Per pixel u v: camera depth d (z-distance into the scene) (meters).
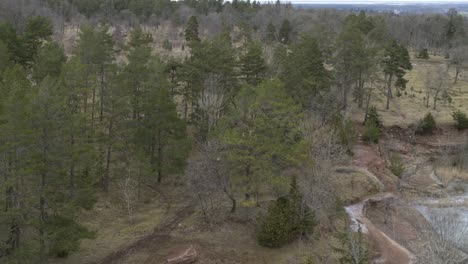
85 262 34.44
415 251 39.12
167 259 34.75
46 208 31.67
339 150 49.88
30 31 57.66
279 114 39.38
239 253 36.47
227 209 42.66
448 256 29.03
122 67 51.06
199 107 53.03
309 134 44.03
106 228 39.88
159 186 48.75
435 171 61.00
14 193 29.80
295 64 54.94
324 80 59.28
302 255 36.09
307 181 39.72
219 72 53.72
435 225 38.75
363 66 65.31
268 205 41.00
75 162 34.66
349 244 29.00
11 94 30.34
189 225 40.12
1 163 29.20
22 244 30.30
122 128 45.06
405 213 48.44
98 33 53.78
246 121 40.53
